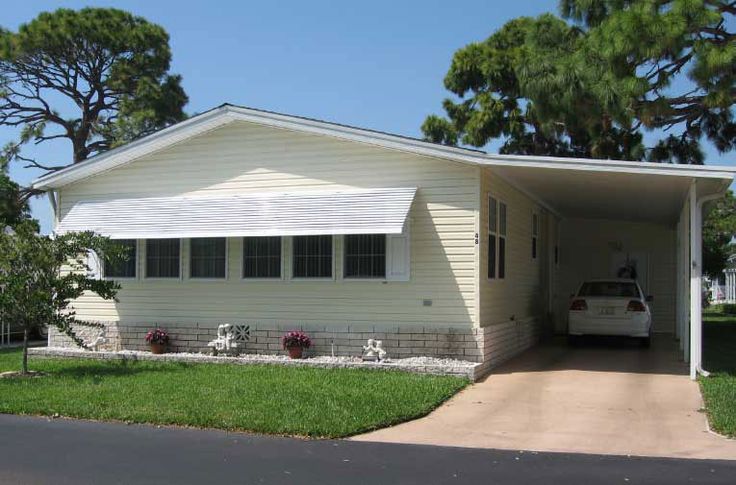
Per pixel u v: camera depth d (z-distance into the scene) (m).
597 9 17.84
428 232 12.43
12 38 27.16
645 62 15.32
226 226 12.98
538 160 11.51
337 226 12.18
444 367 11.38
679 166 10.67
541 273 18.09
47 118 28.98
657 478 6.28
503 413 9.08
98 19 28.06
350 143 12.95
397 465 6.72
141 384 10.56
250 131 13.67
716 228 35.59
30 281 11.82
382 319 12.66
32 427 8.33
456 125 27.50
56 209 15.07
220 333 13.42
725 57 13.81
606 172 11.18
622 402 9.73
